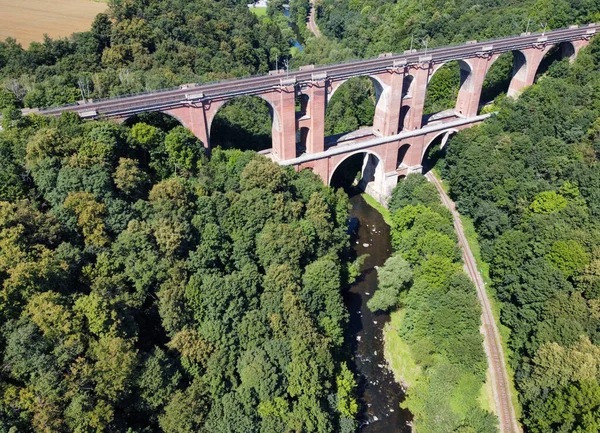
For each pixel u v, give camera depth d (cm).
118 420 4741
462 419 5991
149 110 7788
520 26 13600
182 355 5338
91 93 9188
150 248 5928
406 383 6800
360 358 7194
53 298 4719
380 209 10850
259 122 11544
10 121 6988
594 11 12838
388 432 6166
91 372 4531
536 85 10875
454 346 6569
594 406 4875
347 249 8619
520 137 9562
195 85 8500
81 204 5834
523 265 7131
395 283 7431
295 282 6625
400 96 10044
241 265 6750
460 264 7812
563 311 6025
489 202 9031
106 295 5206
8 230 5119
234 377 5475
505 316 7019
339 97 12812
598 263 6181
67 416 4300
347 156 10056
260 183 7600
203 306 5766
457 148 10519
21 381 4444
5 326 4503
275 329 5884
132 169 6662
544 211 7906
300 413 5244
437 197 9250
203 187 7388
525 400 5869
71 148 6562
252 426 4994
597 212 7375
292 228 7144
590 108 9662
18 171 6238
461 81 11362
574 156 8656
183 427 4778
